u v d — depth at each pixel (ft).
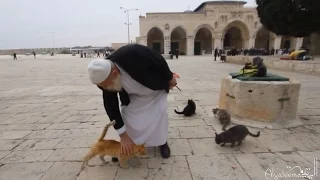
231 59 77.92
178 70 53.72
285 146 11.46
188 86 30.48
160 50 182.09
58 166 10.09
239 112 14.71
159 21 159.63
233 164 9.88
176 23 160.45
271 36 159.12
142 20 158.81
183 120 15.88
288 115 14.26
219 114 14.33
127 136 9.29
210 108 18.88
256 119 14.28
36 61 115.24
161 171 9.48
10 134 14.05
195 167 9.72
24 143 12.64
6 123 16.19
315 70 39.37
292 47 149.18
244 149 11.25
